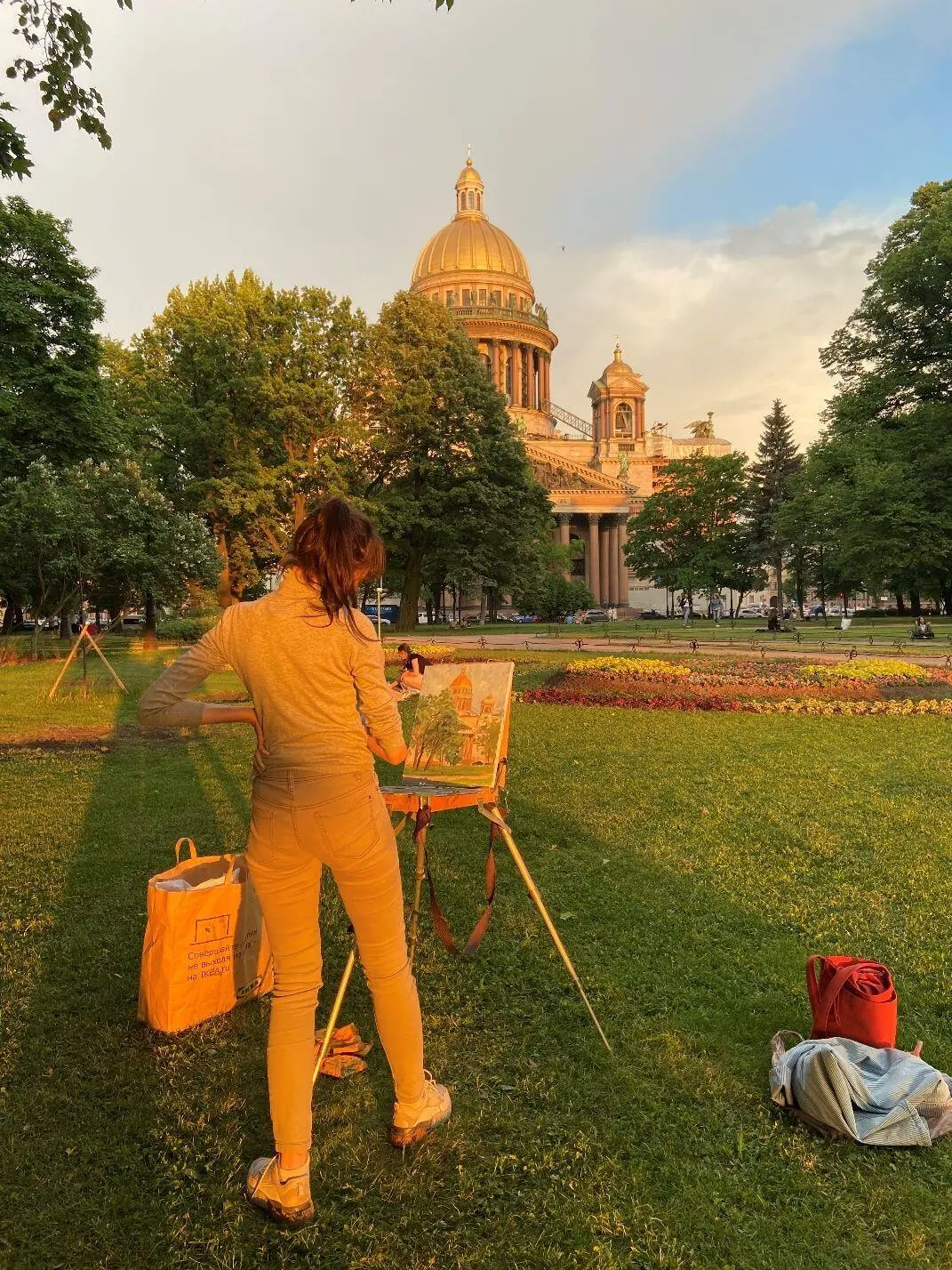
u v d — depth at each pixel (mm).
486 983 3885
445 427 42906
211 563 23266
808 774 8164
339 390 39531
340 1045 3312
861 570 38406
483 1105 2961
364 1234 2361
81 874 5281
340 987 2908
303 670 2334
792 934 4410
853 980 3131
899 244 38562
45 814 6746
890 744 9789
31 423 24859
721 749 9586
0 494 20766
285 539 37312
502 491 43844
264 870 2412
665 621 76062
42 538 18516
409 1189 2539
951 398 38469
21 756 9289
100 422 26906
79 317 26359
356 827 2387
